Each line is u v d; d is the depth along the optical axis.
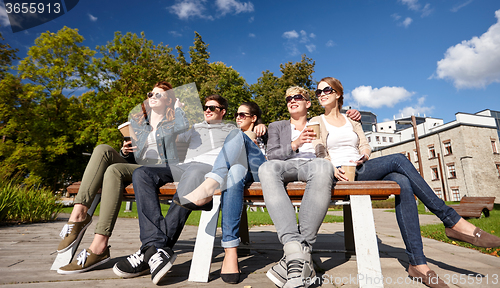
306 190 1.54
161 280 1.54
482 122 34.78
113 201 1.73
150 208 1.60
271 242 3.21
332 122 2.28
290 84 23.36
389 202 21.67
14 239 3.47
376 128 59.72
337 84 2.30
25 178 14.87
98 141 15.95
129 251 2.45
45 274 1.64
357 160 1.90
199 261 1.55
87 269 1.67
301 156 1.90
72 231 1.76
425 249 2.71
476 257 2.29
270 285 1.46
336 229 4.87
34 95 16.94
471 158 23.48
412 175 1.63
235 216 1.56
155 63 19.80
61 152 16.55
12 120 16.69
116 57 19.50
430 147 27.12
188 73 20.11
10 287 1.38
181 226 1.64
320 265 1.94
